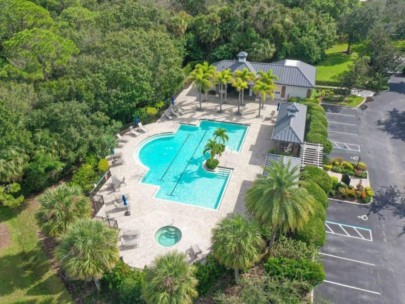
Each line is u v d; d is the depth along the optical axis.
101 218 42.19
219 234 31.75
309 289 33.41
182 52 72.06
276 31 72.88
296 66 64.75
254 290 30.33
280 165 34.22
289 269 33.31
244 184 47.09
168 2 82.62
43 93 48.00
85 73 52.97
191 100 66.69
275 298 30.09
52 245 39.38
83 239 30.89
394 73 72.44
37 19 60.25
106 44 57.84
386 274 36.28
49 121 46.25
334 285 35.38
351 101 65.75
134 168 50.31
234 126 59.38
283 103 59.41
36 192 46.38
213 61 75.50
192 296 30.39
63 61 53.12
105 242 31.81
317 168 45.66
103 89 52.69
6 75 50.88
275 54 76.25
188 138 56.84
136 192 46.19
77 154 46.94
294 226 33.38
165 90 62.84
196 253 36.84
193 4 84.38
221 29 74.62
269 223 33.41
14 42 51.72
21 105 44.94
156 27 70.12
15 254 38.41
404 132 57.06
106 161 48.56
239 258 31.09
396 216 42.84
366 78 65.56
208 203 44.69
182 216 42.56
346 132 57.56
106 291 34.81
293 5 89.81
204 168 50.25
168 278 28.61
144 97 57.50
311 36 75.69
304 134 53.75
